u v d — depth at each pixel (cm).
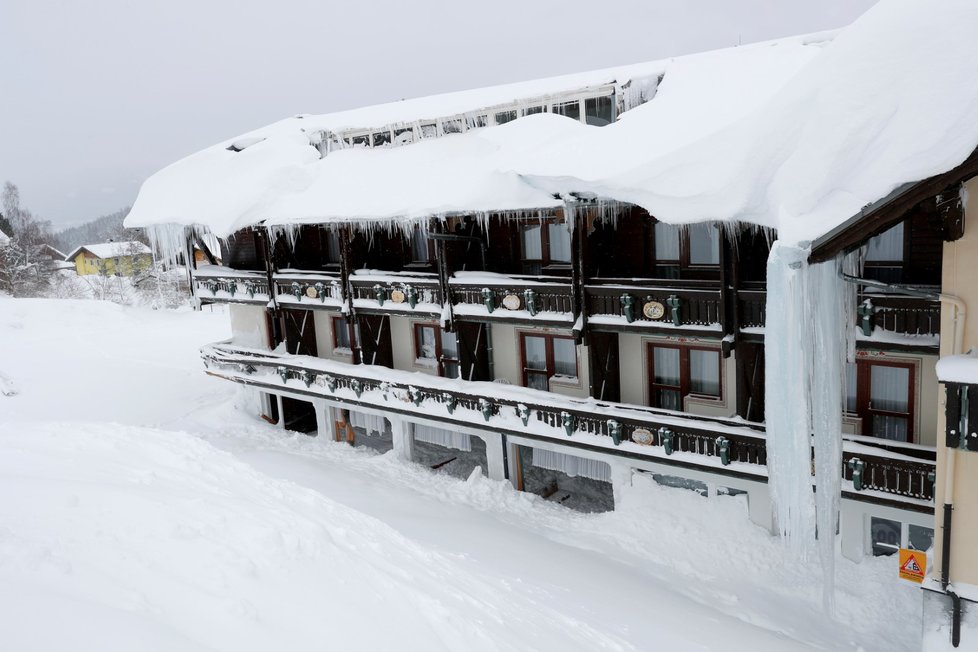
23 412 3058
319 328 2594
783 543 1516
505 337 2052
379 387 2206
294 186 2280
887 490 1302
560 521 1803
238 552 767
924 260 1263
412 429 2302
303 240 2472
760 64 1619
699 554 1561
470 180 1781
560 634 934
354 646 646
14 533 704
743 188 1188
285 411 2739
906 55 868
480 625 807
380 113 2508
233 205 2259
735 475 1504
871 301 1243
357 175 2156
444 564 1087
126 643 513
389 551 1019
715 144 1296
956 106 784
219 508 904
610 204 1474
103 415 3014
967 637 938
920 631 1276
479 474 2052
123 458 1220
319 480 2008
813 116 1055
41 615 524
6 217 8181
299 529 893
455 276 1911
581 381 1909
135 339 4462
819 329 1034
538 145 1744
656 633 1124
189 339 4450
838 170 892
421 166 2034
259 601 674
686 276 1628
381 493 1939
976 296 873
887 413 1414
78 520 775
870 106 879
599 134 1590
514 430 1873
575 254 1603
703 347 1672
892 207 833
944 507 924
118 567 673
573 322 1658
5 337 4397
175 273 7100
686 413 1605
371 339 2328
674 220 1276
